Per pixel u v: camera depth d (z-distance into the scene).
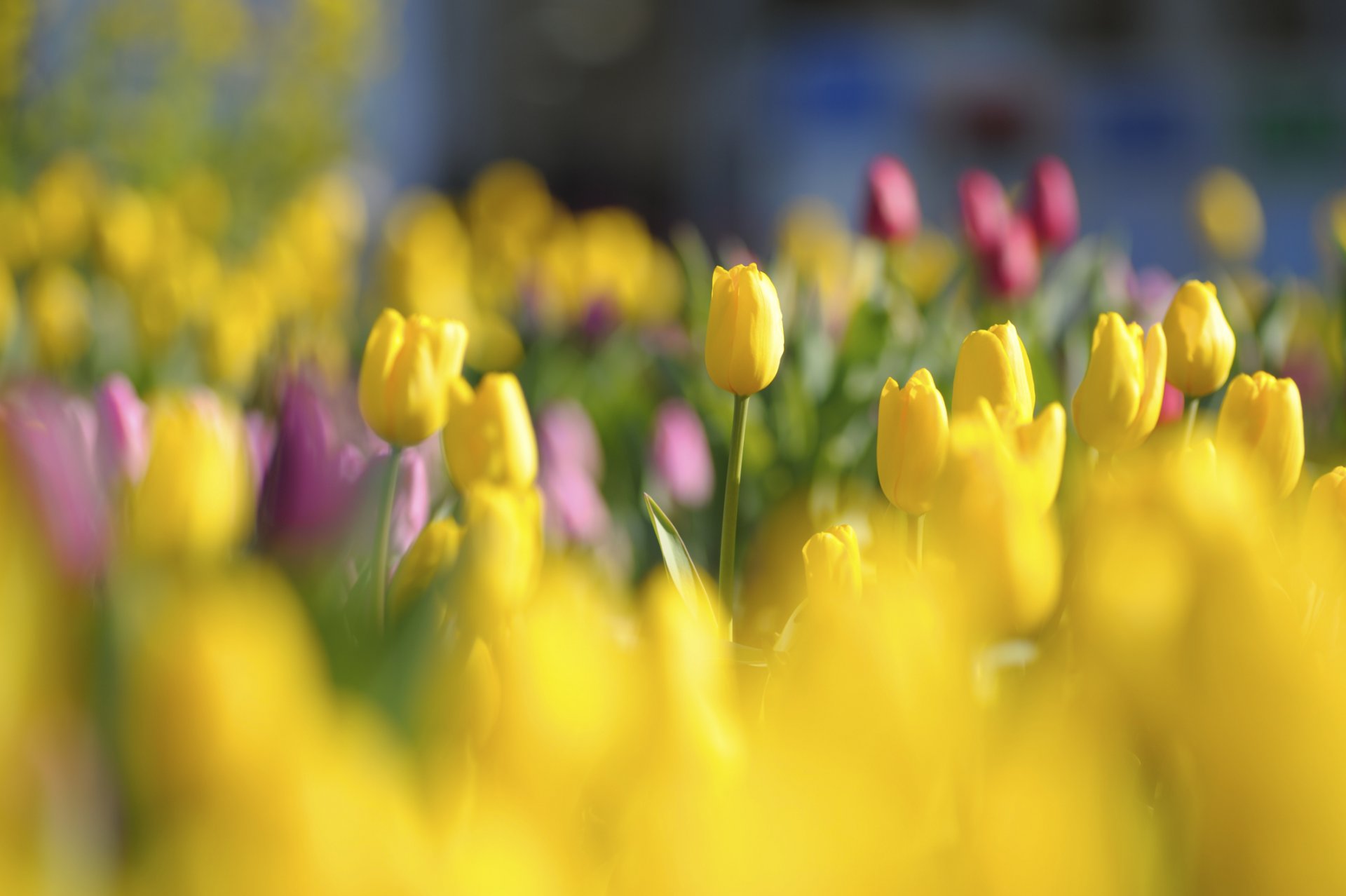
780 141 14.78
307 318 3.99
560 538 2.94
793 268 3.56
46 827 1.89
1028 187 4.02
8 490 2.21
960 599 2.27
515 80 20.09
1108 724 2.21
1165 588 2.21
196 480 2.28
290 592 2.24
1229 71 13.05
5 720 1.99
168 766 1.96
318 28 8.92
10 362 3.76
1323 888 2.18
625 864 2.19
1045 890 2.18
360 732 2.12
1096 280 3.43
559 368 4.25
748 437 3.10
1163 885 2.20
